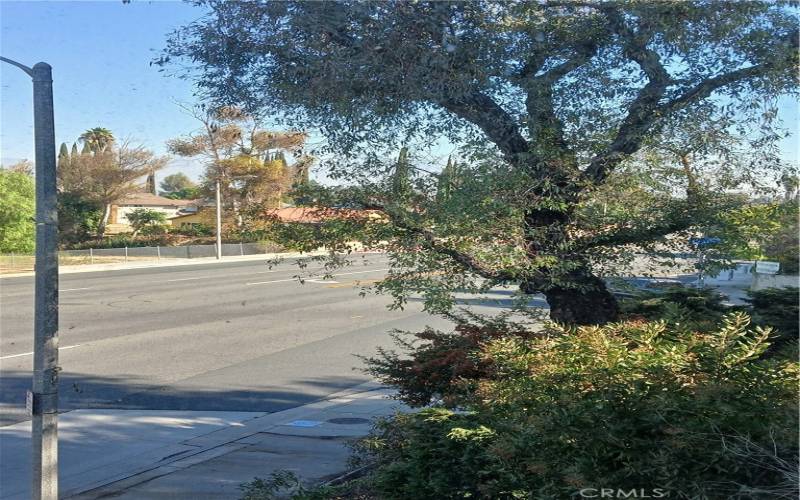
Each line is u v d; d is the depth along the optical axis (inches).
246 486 213.3
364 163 219.6
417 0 217.6
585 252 233.8
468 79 214.8
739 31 223.5
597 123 226.8
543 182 216.2
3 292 949.8
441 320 690.8
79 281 1113.4
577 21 237.0
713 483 132.3
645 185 227.5
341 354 528.1
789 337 303.7
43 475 181.6
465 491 167.6
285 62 228.7
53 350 185.0
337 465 279.1
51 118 183.9
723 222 226.1
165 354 521.7
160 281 1114.1
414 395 257.1
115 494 249.8
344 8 217.8
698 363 151.1
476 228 204.4
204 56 231.6
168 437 326.3
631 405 142.6
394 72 213.6
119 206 2255.2
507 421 160.7
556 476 142.5
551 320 221.3
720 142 225.0
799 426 129.9
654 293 347.3
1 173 1711.4
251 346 556.4
